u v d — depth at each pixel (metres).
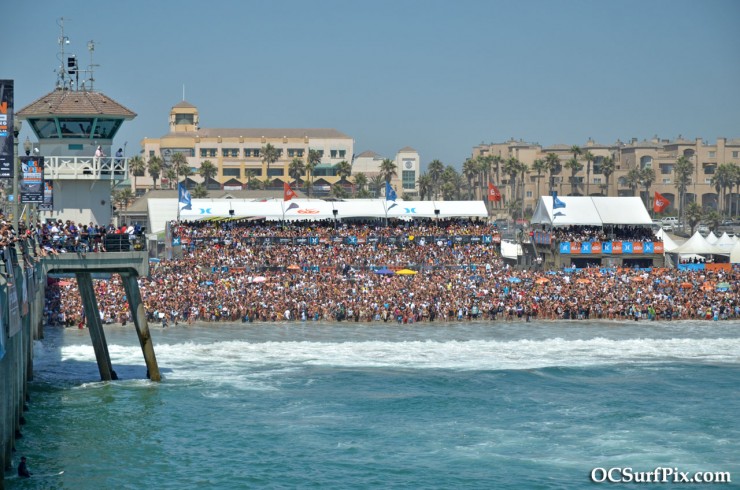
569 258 161.12
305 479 62.38
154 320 119.38
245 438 70.81
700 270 150.62
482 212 171.38
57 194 99.81
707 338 116.00
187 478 62.25
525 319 129.25
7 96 58.78
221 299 125.00
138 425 73.62
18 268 59.78
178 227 159.00
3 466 53.38
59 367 93.94
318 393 85.00
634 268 151.38
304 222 166.25
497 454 67.69
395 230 163.50
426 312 126.94
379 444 69.81
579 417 77.44
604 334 118.19
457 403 81.81
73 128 98.56
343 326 121.56
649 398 84.00
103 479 61.44
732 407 80.88
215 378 90.25
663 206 171.12
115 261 81.88
